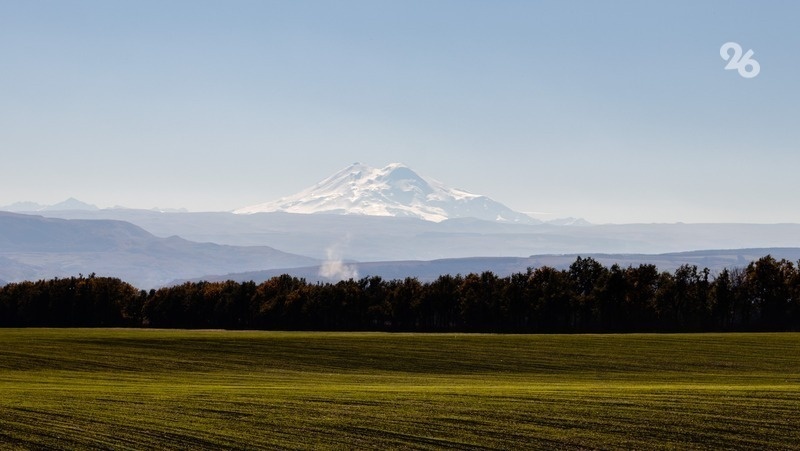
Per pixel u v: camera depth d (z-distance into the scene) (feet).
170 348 223.71
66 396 113.70
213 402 107.55
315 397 112.98
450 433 89.04
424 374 181.37
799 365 192.13
